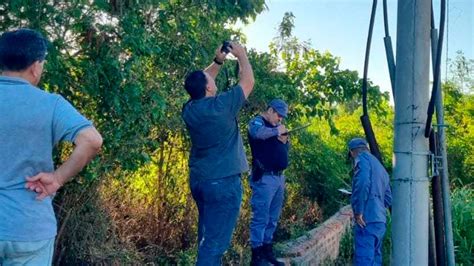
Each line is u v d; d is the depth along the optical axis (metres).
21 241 2.64
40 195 2.71
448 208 3.10
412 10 2.71
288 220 10.00
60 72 4.93
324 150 11.38
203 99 4.38
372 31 3.20
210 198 4.39
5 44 2.79
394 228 2.80
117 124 5.53
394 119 2.80
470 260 10.86
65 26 5.00
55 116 2.73
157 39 6.10
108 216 6.82
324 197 11.78
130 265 6.81
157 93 5.80
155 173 7.70
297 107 8.85
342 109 10.77
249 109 8.09
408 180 2.74
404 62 2.73
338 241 10.62
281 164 5.67
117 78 5.20
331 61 8.75
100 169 5.80
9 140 2.67
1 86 2.75
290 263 7.07
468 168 18.27
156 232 7.73
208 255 4.35
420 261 2.75
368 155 7.04
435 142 2.87
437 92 2.84
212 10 6.51
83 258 6.41
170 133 7.32
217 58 4.66
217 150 4.37
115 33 5.26
